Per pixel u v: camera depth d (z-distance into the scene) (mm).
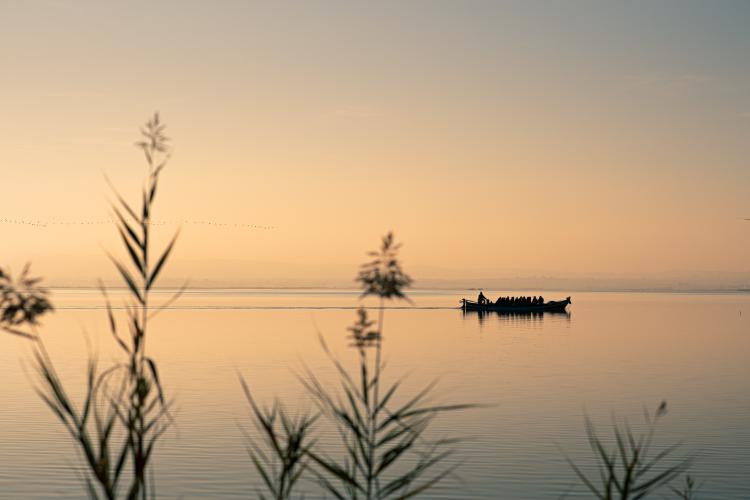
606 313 143625
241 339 73000
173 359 54125
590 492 21141
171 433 27766
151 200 6887
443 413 32625
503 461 24297
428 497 20359
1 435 27344
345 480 8148
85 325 91688
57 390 6574
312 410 30547
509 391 39469
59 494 20391
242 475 22312
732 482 22078
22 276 5547
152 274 7023
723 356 59250
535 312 140125
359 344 6668
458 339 75438
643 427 30031
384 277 6641
